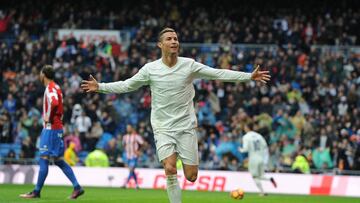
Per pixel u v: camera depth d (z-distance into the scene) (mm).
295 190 27250
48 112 17016
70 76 36688
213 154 30484
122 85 12109
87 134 31844
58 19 41969
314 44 40000
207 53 38281
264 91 34719
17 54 38188
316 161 29750
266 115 31812
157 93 11875
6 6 43812
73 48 38062
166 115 11852
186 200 19109
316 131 31516
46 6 42906
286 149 30250
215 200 19422
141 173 28156
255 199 21031
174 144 11812
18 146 32719
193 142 11859
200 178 27719
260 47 38031
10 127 33031
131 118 34000
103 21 41781
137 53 37844
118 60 37688
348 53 37812
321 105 34531
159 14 42812
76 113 32781
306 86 35344
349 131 31609
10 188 23438
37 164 30844
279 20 41812
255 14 42125
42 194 19594
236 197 15898
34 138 31750
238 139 30250
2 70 37969
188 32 40281
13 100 34875
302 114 32719
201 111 33719
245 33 40031
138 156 28625
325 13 42562
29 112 32969
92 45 38594
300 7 43188
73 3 43594
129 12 42844
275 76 35844
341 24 41219
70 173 17406
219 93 34875
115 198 18906
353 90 34562
